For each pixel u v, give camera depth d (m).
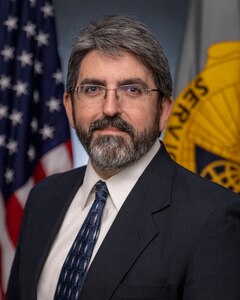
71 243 1.17
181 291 1.00
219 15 2.36
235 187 2.23
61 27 2.66
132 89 1.09
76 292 1.06
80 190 1.27
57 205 1.30
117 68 1.08
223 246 1.00
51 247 1.20
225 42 2.33
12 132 2.27
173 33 2.67
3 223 2.24
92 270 1.04
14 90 2.29
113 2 2.67
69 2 2.67
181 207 1.06
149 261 1.01
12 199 2.24
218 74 2.29
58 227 1.22
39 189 1.42
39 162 2.29
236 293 0.98
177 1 2.67
